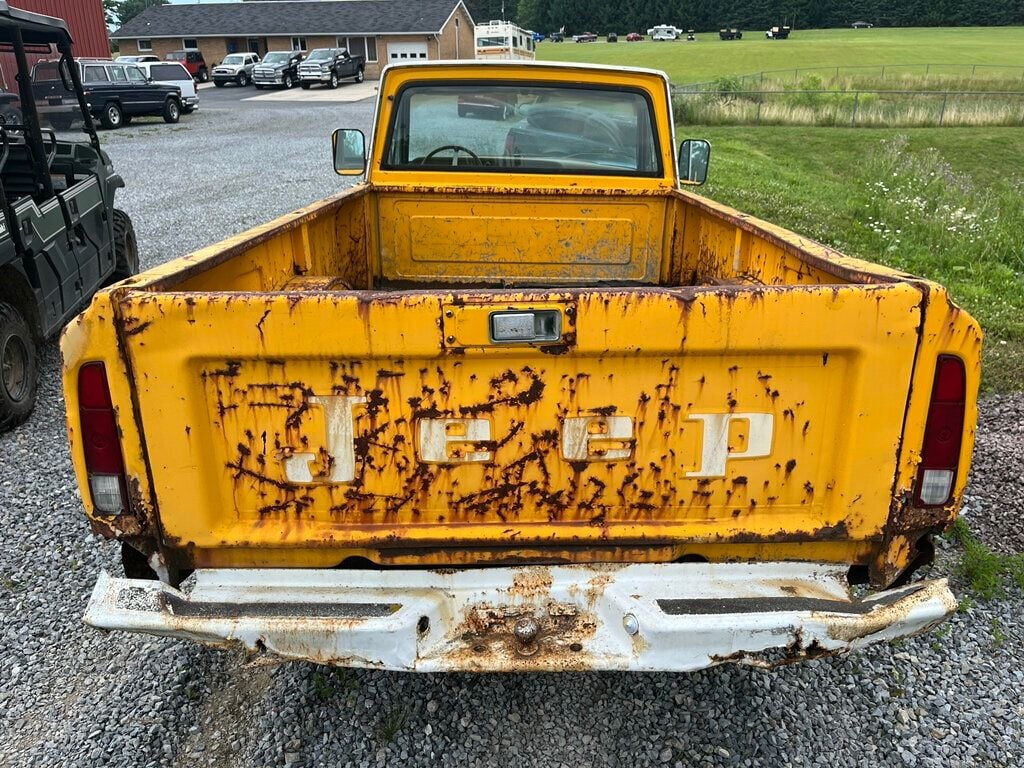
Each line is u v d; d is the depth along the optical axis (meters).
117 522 2.12
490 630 2.14
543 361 2.04
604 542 2.20
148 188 13.92
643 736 2.65
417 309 1.95
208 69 46.06
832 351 2.04
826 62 52.38
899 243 9.45
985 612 3.29
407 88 4.33
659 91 4.36
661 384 2.07
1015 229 9.70
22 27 5.61
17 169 6.53
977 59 52.62
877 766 2.54
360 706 2.78
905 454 2.11
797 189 14.33
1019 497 4.12
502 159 4.48
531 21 99.94
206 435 2.08
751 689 2.86
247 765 2.54
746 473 2.16
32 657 3.05
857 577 2.37
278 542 2.15
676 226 4.53
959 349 2.03
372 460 2.12
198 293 1.95
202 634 2.01
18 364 5.26
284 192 13.45
